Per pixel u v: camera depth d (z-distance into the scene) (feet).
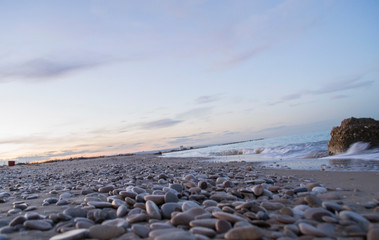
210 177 16.44
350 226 5.79
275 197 9.75
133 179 17.89
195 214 6.82
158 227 6.17
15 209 9.00
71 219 7.43
